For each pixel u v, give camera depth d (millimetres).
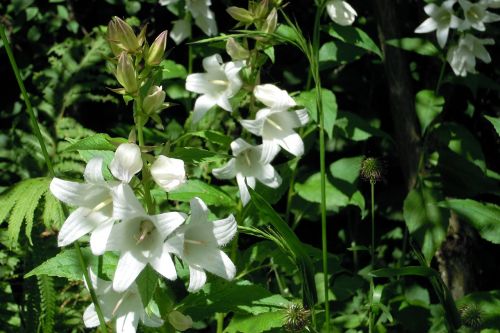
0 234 901
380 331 910
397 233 1090
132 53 710
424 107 964
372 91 1114
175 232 695
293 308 738
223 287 780
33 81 1084
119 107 1174
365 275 1035
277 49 1134
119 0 1149
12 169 1028
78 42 1085
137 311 716
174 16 1173
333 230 1147
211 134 818
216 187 893
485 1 929
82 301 912
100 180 688
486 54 953
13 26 1146
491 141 1112
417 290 1054
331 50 976
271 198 947
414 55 1105
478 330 851
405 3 1082
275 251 916
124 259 683
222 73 856
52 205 805
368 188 1112
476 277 1061
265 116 834
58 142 1033
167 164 700
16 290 978
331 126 888
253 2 855
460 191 1010
